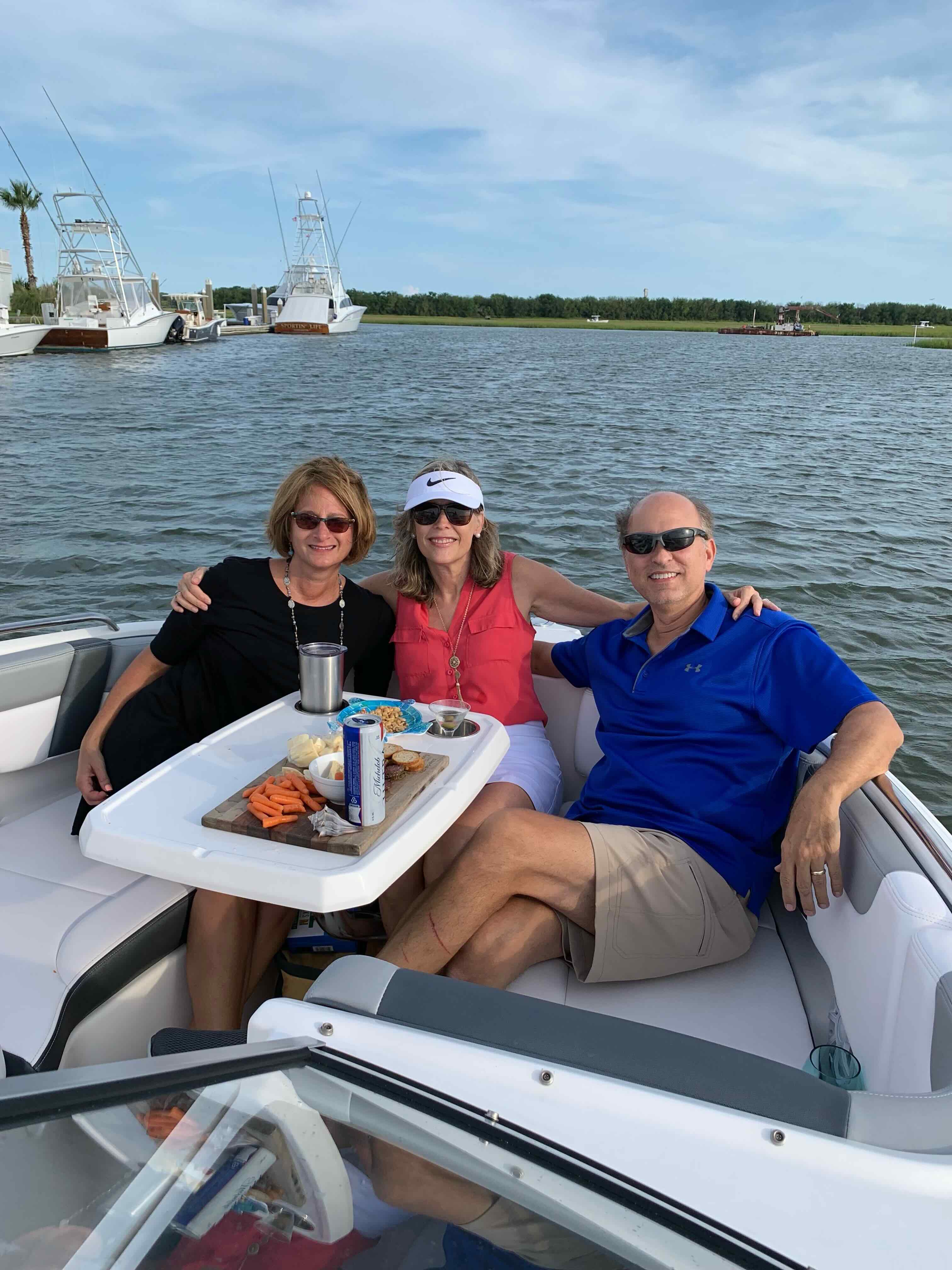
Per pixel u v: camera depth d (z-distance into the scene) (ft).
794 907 6.08
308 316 219.00
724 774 7.02
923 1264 3.20
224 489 38.91
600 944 6.27
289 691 8.18
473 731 7.32
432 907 6.07
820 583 26.18
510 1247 2.79
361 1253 2.70
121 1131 2.72
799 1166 3.31
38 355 126.52
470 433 57.47
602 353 173.88
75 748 8.80
